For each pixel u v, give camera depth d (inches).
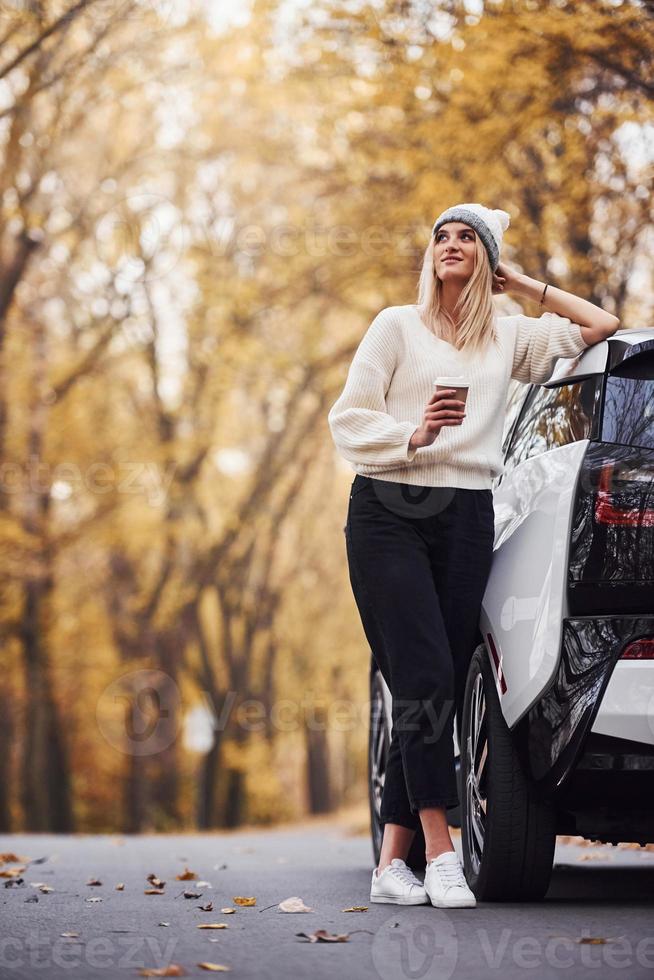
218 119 739.4
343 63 529.7
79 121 668.1
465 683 167.6
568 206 441.7
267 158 737.0
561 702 148.5
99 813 1203.2
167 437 840.3
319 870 233.8
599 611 148.5
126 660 908.0
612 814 152.7
